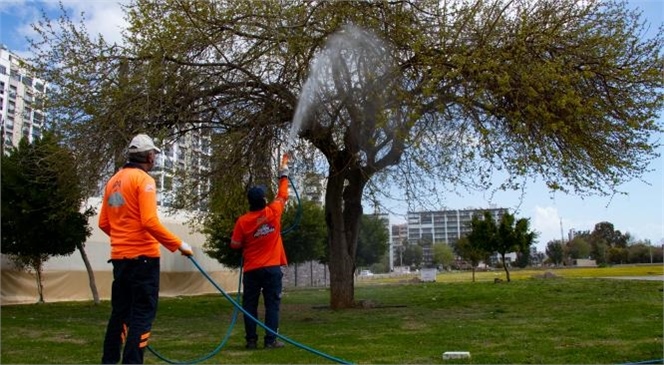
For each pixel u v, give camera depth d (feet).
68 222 50.03
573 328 23.85
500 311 33.19
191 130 38.58
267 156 39.88
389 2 32.78
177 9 33.32
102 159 34.01
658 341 19.53
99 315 38.68
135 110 32.58
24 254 51.16
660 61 34.63
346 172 39.73
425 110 32.71
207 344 21.59
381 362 16.71
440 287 66.85
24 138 48.14
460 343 20.56
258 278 20.31
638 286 52.60
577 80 33.04
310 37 32.32
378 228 138.21
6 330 27.50
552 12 33.99
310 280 133.80
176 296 75.82
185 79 33.88
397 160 38.06
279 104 35.99
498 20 32.96
